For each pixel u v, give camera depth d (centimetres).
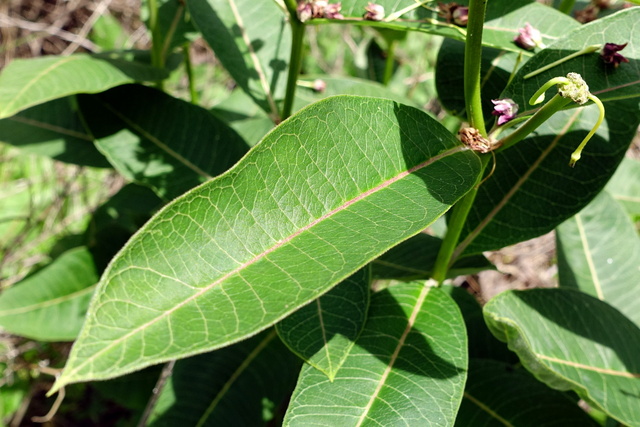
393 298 34
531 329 33
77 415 77
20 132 51
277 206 25
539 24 35
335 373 30
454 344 31
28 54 115
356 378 30
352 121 27
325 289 23
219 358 43
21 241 76
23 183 87
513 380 38
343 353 31
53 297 53
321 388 30
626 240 46
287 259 24
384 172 27
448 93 41
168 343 22
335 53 98
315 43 90
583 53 31
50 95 38
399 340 32
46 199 85
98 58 43
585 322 35
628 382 34
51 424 76
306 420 29
